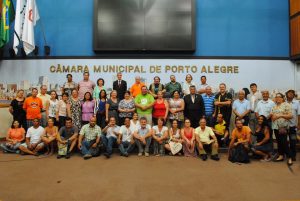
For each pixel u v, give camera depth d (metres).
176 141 7.04
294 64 9.30
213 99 7.78
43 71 9.30
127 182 4.96
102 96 7.70
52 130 7.18
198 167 5.94
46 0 9.34
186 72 9.27
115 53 9.27
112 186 4.76
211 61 9.30
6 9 8.80
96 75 9.27
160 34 9.04
